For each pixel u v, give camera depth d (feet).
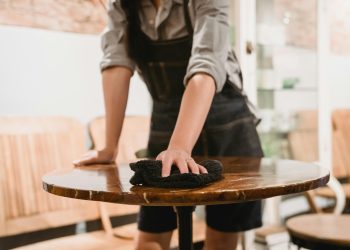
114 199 2.16
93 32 6.66
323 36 9.70
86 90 6.63
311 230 5.48
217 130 3.85
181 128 2.81
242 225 4.08
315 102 9.71
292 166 3.03
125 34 3.86
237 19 7.80
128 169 3.20
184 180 2.26
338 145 10.09
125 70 3.81
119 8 3.85
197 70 3.05
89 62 6.64
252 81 7.98
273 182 2.32
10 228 5.23
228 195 2.10
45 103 6.22
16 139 5.47
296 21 9.48
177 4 3.60
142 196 2.11
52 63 6.26
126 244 5.06
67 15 6.37
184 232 2.84
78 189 2.26
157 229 4.27
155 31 3.76
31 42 6.05
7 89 5.87
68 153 5.92
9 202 5.27
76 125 6.08
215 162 2.60
